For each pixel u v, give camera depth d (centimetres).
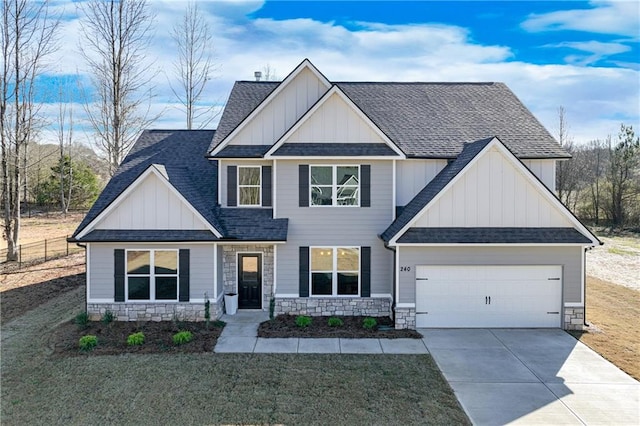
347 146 1588
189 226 1506
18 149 2559
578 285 1445
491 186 1422
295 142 1593
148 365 1139
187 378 1063
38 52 2622
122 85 2816
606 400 972
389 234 1497
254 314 1599
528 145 1656
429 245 1399
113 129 2820
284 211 1602
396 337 1366
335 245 1600
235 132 1652
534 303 1457
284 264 1597
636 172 4119
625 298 1853
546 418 895
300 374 1089
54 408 922
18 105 2573
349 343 1313
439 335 1386
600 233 3912
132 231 1495
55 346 1270
